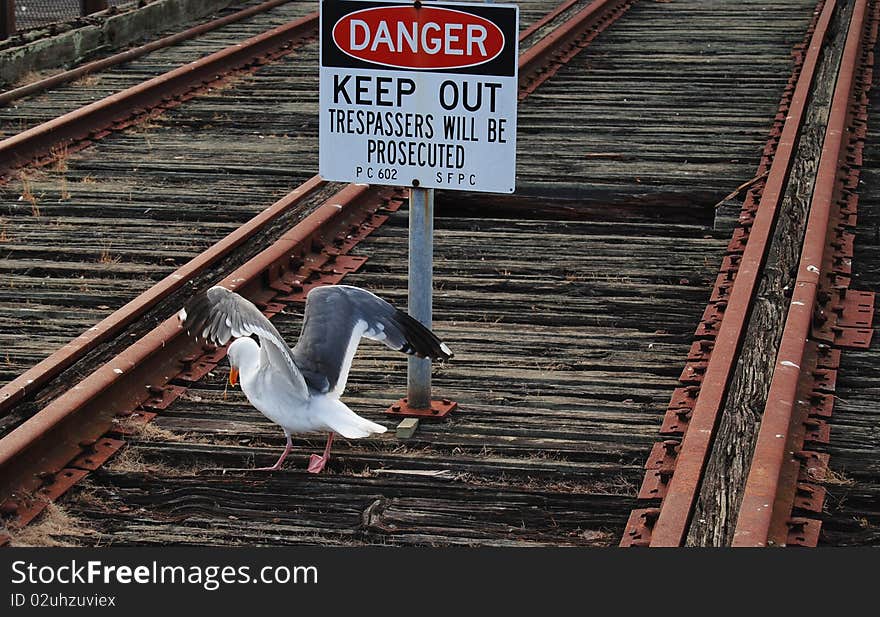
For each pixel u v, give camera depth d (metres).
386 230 13.22
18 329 10.60
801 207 12.22
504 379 9.69
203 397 9.45
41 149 15.74
